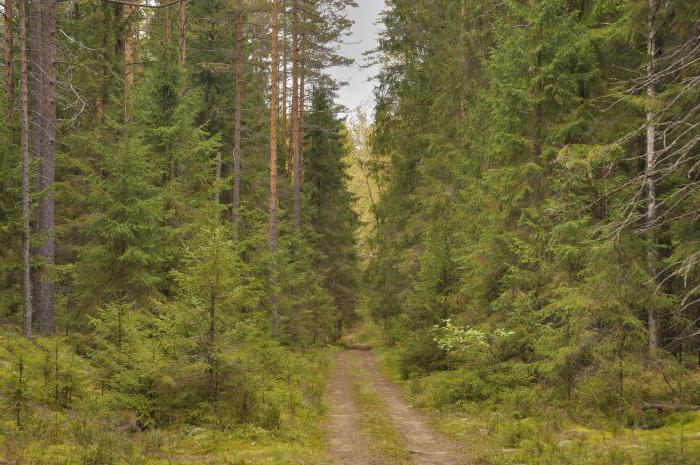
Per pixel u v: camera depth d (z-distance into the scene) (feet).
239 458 26.66
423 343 66.33
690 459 23.82
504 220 51.06
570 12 49.67
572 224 39.14
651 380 36.35
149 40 74.23
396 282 103.04
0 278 55.26
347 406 50.47
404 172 95.40
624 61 46.80
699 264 34.76
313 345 96.99
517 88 48.26
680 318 38.65
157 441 28.22
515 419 38.50
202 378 34.81
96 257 48.24
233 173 87.10
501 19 56.18
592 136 45.98
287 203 110.63
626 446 28.40
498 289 52.80
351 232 143.02
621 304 36.27
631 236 36.81
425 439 35.91
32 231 56.34
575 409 36.91
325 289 118.21
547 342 40.50
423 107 89.56
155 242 51.08
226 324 35.63
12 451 22.80
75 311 49.34
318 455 29.43
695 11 27.53
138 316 40.37
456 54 72.28
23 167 47.44
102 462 23.15
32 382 32.68
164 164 58.70
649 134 38.27
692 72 29.07
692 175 36.40
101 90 69.15
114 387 34.32
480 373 47.85
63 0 56.54
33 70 57.00
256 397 35.73
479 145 59.11
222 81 90.68
